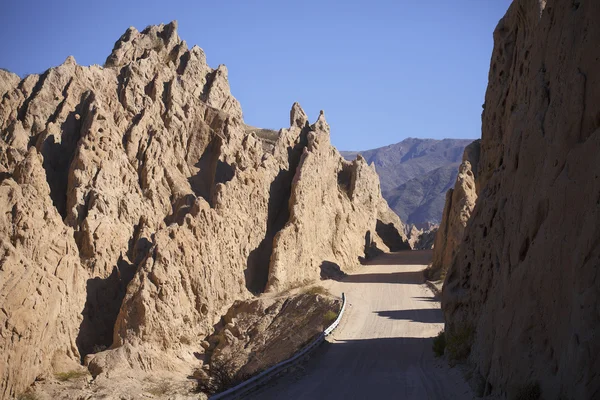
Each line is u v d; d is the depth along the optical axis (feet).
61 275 129.80
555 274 50.39
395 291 178.09
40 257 125.80
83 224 149.89
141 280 138.82
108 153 165.78
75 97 180.75
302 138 212.84
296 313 153.38
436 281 183.42
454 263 90.53
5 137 168.66
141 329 134.10
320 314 148.77
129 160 173.78
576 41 56.03
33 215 127.75
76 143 172.86
